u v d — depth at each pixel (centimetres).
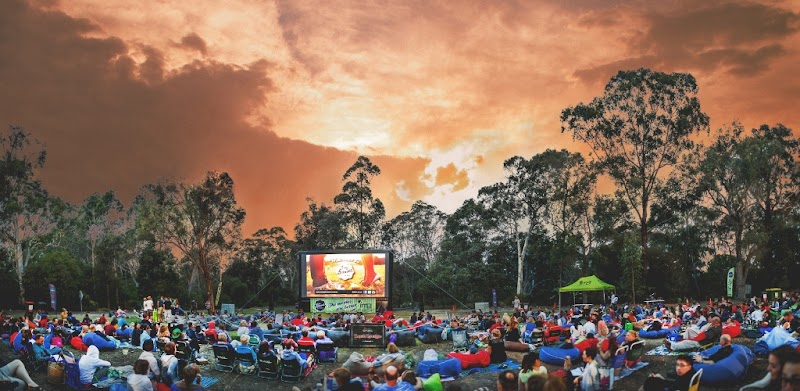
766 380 1459
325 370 2314
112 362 2391
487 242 9144
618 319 3344
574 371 1697
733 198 7325
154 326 2911
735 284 7469
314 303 5078
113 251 7025
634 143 7562
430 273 8138
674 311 4181
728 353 1761
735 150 7319
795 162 7575
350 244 9938
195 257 7825
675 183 7775
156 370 1888
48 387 1909
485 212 9012
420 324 3198
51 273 6219
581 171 8106
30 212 7338
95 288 6669
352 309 5050
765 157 7225
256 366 2211
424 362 2067
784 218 7469
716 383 1681
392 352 2156
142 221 7281
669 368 1998
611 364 1784
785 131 7912
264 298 8800
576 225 8188
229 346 2234
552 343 2564
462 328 2923
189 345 2364
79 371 1883
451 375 2070
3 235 7031
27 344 2091
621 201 7662
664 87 7444
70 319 3316
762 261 7700
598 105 7688
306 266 5116
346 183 9812
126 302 6825
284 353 2142
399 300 8512
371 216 9862
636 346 2006
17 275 7025
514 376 1033
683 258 8088
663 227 8375
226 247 8325
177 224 7394
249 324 3269
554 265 7938
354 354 2120
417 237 11394
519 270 8150
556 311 5869
